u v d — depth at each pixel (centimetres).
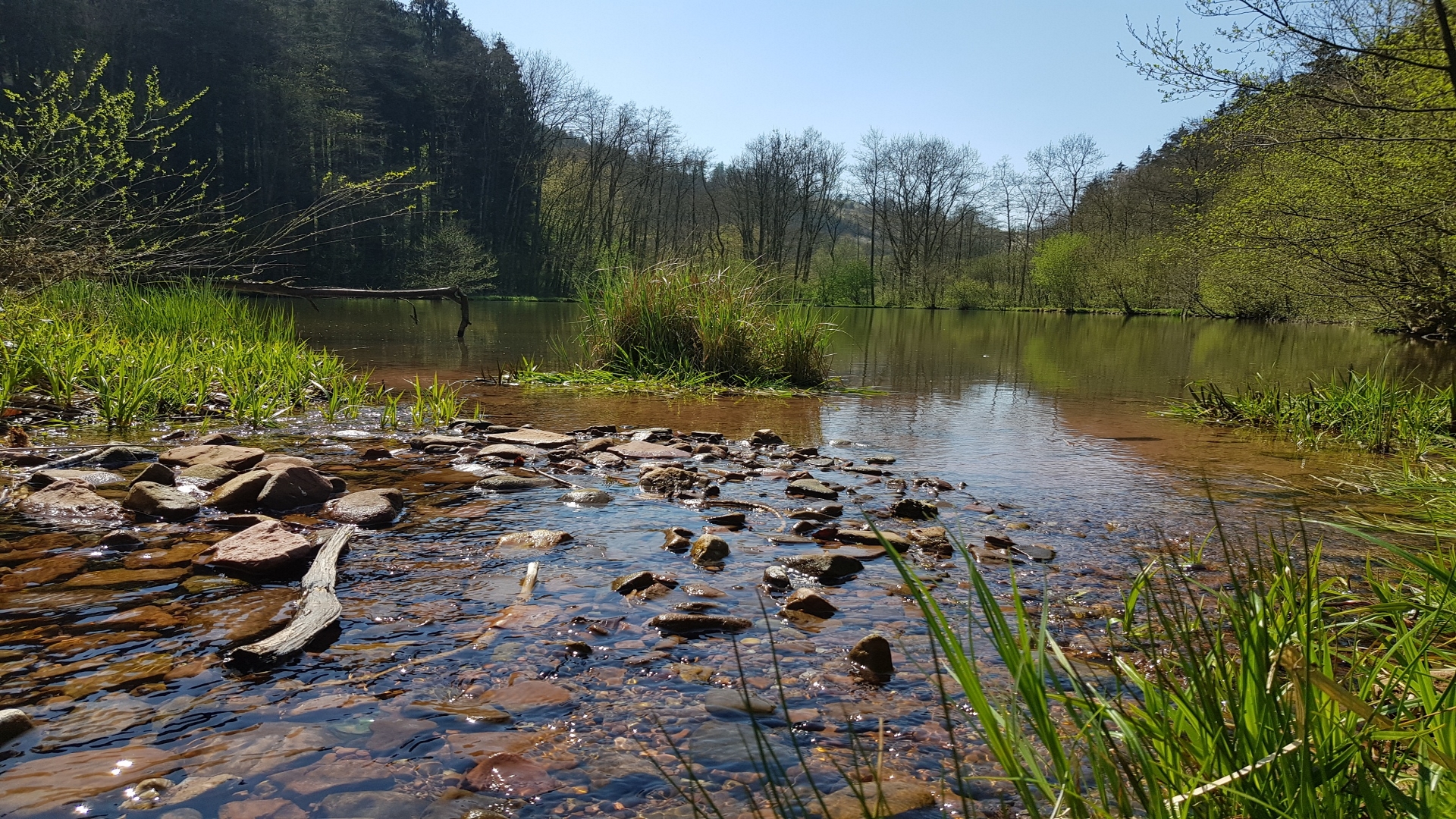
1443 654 149
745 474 384
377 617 201
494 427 491
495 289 4184
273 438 445
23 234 654
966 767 141
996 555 268
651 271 850
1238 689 112
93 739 141
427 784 131
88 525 265
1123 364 1098
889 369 988
